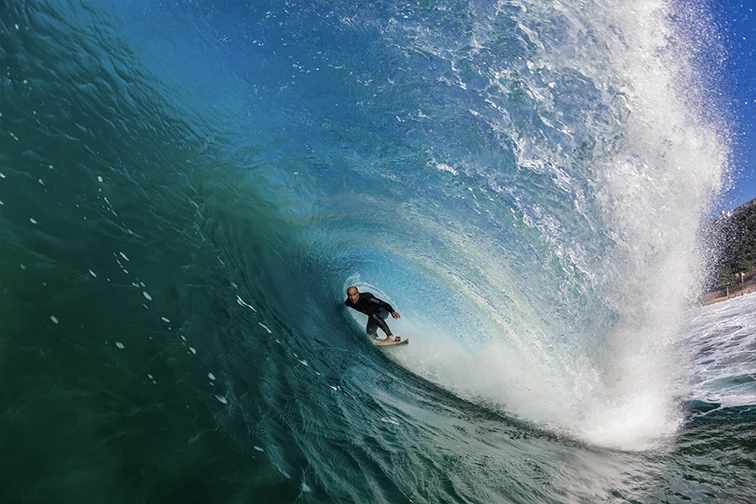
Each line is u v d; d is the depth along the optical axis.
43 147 4.51
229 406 3.43
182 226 5.38
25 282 3.07
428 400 5.24
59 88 5.65
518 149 7.27
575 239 6.82
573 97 7.15
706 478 4.53
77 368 2.85
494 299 7.05
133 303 3.69
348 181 8.16
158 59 7.67
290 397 4.04
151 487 2.52
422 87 7.80
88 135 5.33
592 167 6.92
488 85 7.50
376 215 8.11
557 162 7.07
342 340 6.00
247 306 5.08
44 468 2.28
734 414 5.82
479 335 6.77
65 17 6.67
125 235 4.36
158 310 3.86
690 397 6.25
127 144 5.88
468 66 7.61
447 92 7.68
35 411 2.48
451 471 3.89
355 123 8.09
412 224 7.87
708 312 15.89
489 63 7.51
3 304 2.84
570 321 6.57
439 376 6.02
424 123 7.77
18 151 4.20
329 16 8.29
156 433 2.82
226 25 8.36
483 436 4.71
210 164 7.26
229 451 3.03
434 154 7.73
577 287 6.66
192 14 8.28
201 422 3.11
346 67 8.16
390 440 4.07
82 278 3.49
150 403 2.99
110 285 3.66
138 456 2.62
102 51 6.91
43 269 3.27
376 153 8.04
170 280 4.36
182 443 2.87
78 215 4.05
